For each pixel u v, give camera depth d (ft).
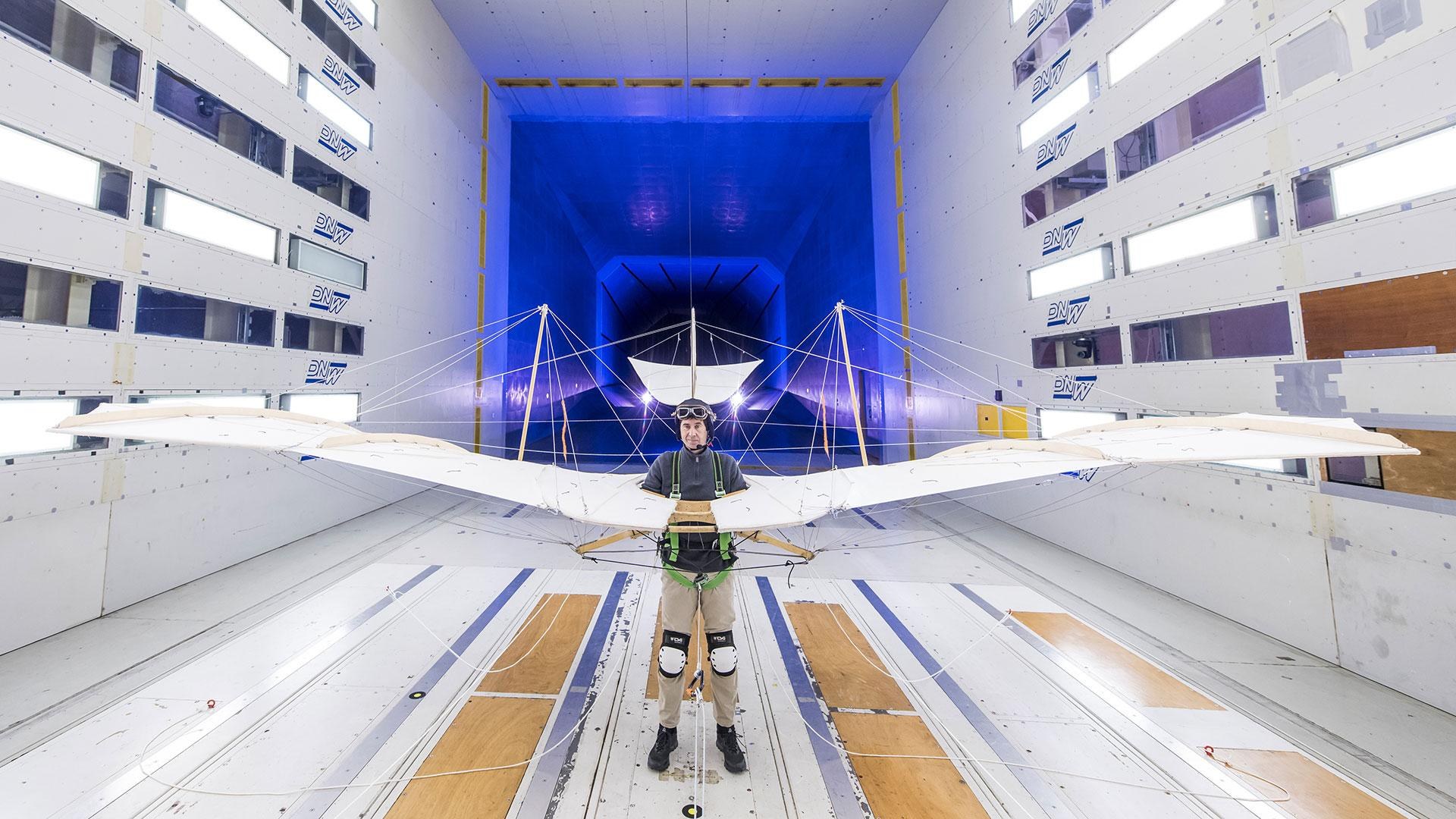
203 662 10.56
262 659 10.74
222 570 15.76
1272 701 9.54
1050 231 19.02
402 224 24.84
